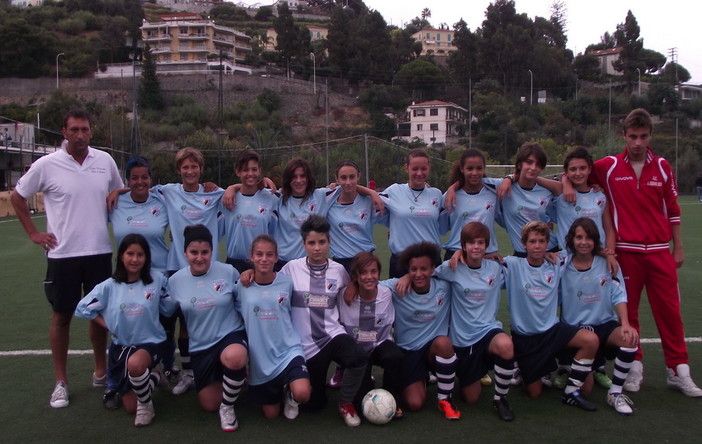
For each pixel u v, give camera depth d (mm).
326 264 4055
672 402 4039
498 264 4176
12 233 15664
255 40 79312
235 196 4672
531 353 4066
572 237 4156
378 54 68562
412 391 3914
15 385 4410
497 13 72500
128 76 57469
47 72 57438
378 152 32594
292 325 3975
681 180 42594
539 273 4117
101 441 3486
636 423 3695
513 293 4160
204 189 4637
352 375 3705
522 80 67688
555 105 61594
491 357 3965
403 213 4723
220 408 3695
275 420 3781
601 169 4500
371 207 4875
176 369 4562
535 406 3988
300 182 4637
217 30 73000
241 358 3588
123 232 4375
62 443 3461
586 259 4184
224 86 57531
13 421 3777
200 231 3920
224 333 3902
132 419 3807
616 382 3947
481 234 3984
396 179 31391
